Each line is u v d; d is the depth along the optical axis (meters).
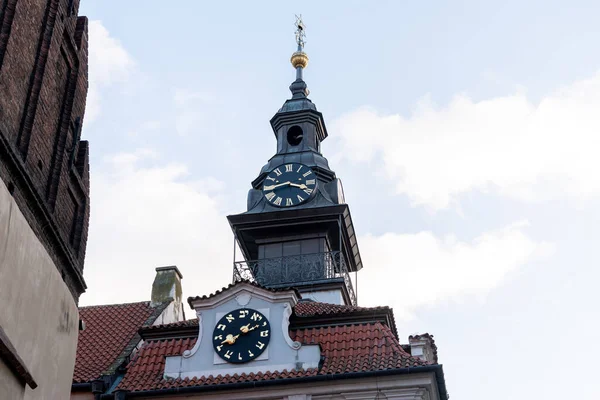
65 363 26.91
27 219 27.05
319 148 66.38
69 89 31.75
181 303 55.12
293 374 41.19
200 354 42.94
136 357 44.12
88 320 50.19
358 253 61.69
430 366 39.94
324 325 43.78
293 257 57.34
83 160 32.47
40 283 24.75
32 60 28.70
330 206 58.41
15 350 22.47
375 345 42.16
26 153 27.44
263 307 43.94
